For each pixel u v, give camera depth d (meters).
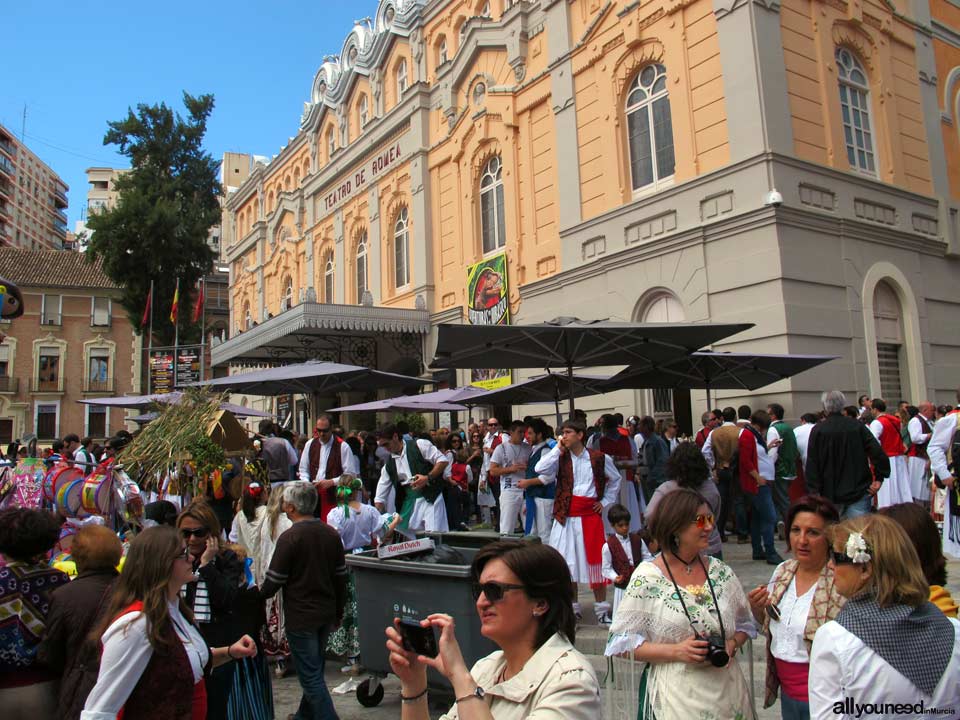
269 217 35.41
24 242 88.00
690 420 15.21
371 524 6.93
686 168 14.70
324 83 31.48
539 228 18.70
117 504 7.12
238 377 13.84
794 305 12.91
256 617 4.73
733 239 13.63
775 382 12.57
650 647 3.21
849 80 15.46
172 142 36.28
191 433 7.73
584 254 16.94
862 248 14.45
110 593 3.53
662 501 3.44
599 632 6.73
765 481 9.38
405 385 15.56
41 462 7.32
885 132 15.87
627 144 16.31
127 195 34.25
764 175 13.17
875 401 10.42
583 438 7.41
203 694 3.60
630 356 9.49
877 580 2.35
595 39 16.91
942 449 7.89
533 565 2.23
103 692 3.02
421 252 22.91
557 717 2.04
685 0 14.74
